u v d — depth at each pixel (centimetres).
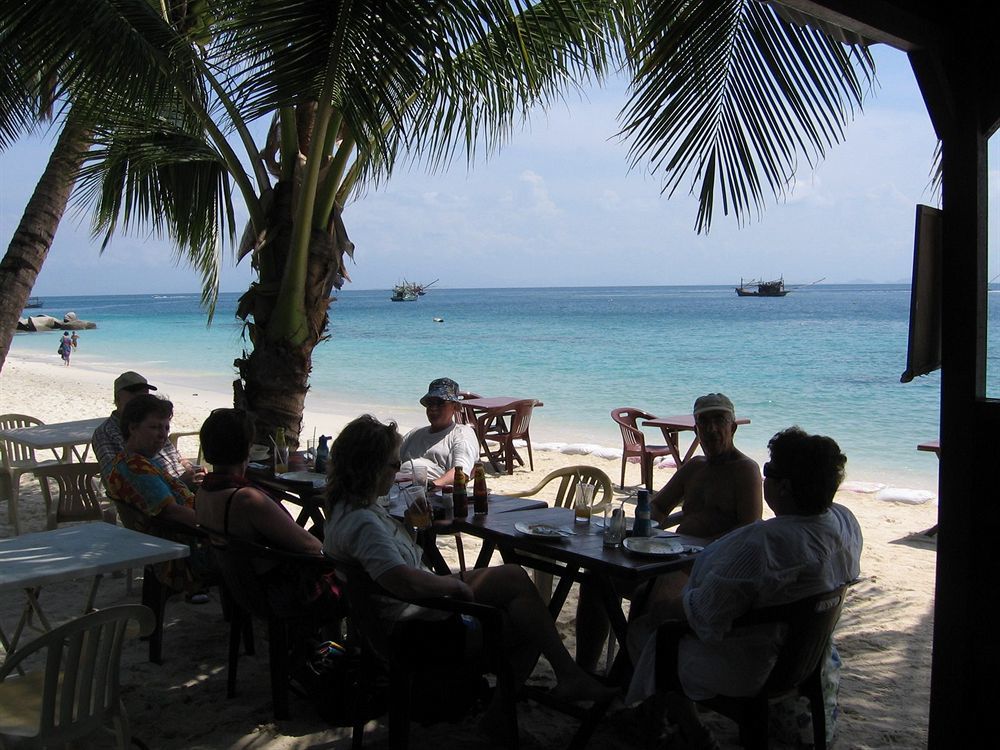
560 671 346
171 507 424
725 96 436
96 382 2325
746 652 298
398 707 322
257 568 362
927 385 1986
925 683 425
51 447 600
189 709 376
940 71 281
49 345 4375
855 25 261
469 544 683
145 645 449
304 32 427
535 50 533
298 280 651
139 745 326
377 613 327
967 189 282
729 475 421
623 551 362
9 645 388
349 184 698
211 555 427
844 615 530
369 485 332
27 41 479
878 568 635
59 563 311
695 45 419
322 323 682
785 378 2167
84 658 271
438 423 568
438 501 443
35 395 1862
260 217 669
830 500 299
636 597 399
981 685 287
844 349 2930
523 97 549
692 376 2255
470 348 3356
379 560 317
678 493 446
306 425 1462
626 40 535
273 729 360
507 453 1016
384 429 336
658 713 348
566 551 361
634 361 2675
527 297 14225
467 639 333
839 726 375
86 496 542
